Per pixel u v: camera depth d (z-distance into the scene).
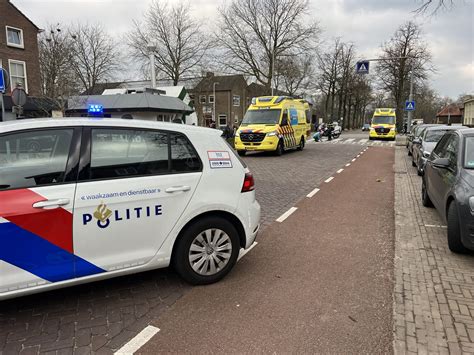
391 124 31.58
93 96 28.39
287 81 41.66
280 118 17.41
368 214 6.58
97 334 2.89
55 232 2.89
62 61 23.28
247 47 36.16
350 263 4.32
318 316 3.16
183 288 3.66
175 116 31.61
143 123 3.39
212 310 3.25
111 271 3.19
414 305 3.32
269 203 7.50
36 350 2.68
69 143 3.03
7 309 3.24
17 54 25.22
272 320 3.09
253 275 3.98
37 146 2.91
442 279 3.84
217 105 54.94
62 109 17.70
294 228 5.75
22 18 25.42
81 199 2.97
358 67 24.48
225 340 2.82
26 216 2.77
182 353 2.66
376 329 2.97
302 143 20.89
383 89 43.41
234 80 55.09
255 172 11.97
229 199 3.76
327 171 12.28
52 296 3.48
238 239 3.88
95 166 3.09
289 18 35.28
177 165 3.49
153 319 3.11
